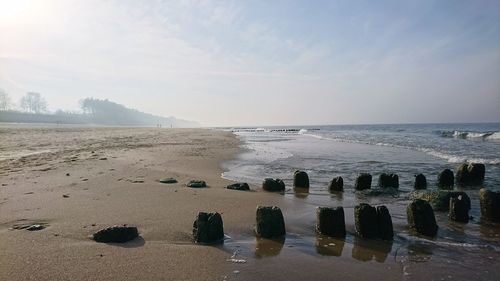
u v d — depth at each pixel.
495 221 7.70
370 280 4.67
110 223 6.64
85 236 5.91
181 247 5.61
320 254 5.58
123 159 16.38
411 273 4.93
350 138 45.16
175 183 11.06
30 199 8.30
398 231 6.93
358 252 5.72
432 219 6.82
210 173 14.06
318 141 39.66
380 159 19.89
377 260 5.39
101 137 35.97
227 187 10.73
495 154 21.83
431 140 38.19
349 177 13.79
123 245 5.58
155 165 15.09
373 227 6.45
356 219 6.64
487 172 15.33
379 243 6.19
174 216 7.27
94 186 9.97
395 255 5.62
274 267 4.98
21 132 42.59
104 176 11.60
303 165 17.25
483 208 7.96
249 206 8.40
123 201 8.41
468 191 11.50
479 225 7.44
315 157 21.00
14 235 5.88
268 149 27.20
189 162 16.98
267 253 5.53
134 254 5.21
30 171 12.20
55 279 4.34
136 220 6.91
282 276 4.70
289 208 8.58
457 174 13.48
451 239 6.50
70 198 8.49
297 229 6.89
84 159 15.61
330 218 6.52
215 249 5.59
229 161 18.50
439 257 5.56
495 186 12.52
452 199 7.96
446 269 5.09
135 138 35.81
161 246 5.60
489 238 6.57
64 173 11.91
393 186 11.52
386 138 43.66
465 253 5.76
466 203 7.85
